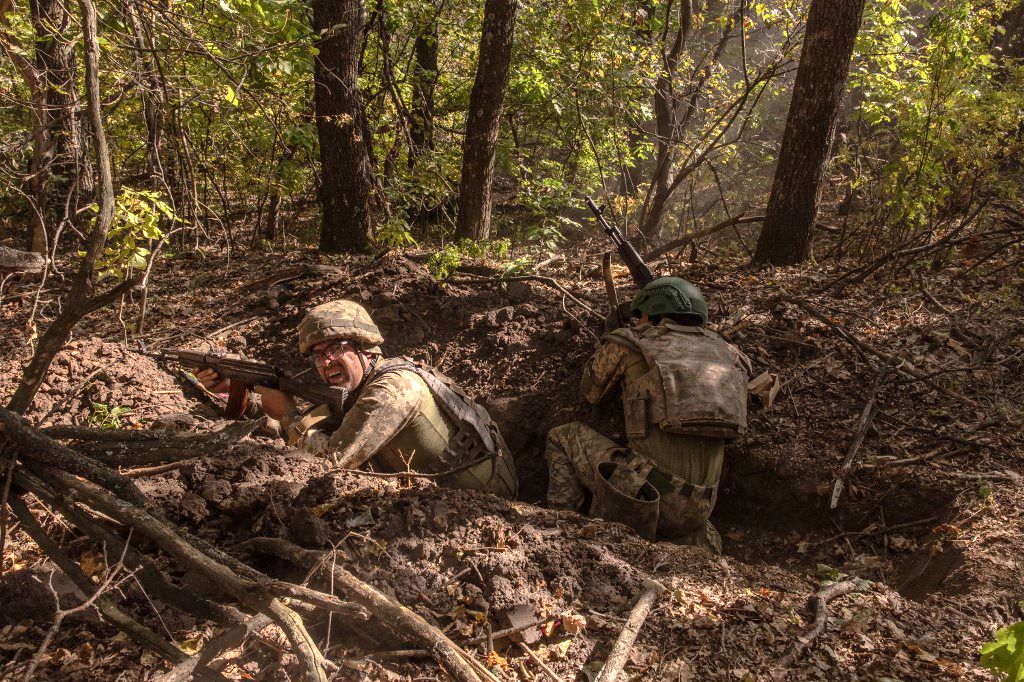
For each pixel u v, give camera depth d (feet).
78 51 18.49
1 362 15.30
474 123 25.49
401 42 34.24
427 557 9.57
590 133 34.19
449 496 10.66
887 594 10.16
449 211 32.65
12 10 18.33
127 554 8.23
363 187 24.29
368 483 11.24
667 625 9.12
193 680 7.75
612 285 16.58
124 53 15.57
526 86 32.14
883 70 29.45
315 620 8.75
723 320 17.74
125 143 24.25
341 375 12.67
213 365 12.38
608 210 33.19
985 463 13.39
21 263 9.74
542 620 8.98
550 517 10.85
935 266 20.27
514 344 18.25
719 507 14.97
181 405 14.66
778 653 8.82
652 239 30.71
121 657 8.20
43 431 9.26
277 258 24.61
